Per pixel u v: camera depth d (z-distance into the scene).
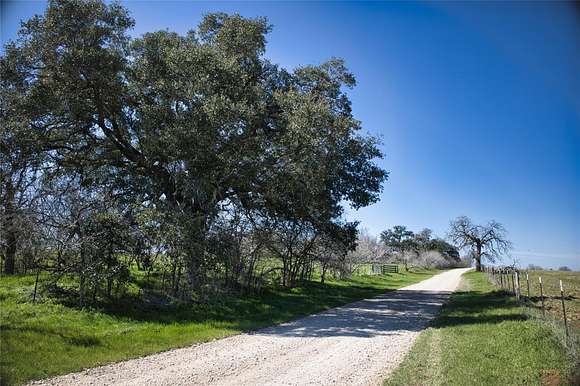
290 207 25.62
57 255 16.61
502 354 9.71
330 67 25.38
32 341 10.24
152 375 8.66
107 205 18.56
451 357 9.67
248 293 23.44
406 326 15.18
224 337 12.97
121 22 20.20
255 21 22.66
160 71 20.45
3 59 18.95
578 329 12.02
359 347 11.47
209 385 8.01
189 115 18.78
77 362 9.25
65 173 21.92
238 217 22.66
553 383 7.47
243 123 19.55
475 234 75.38
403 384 7.79
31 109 18.92
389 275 60.03
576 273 50.38
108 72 19.39
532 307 17.62
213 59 19.55
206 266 18.97
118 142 22.72
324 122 20.14
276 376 8.62
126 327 13.39
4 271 20.11
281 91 22.11
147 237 17.80
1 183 17.48
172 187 21.55
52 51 18.97
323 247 32.72
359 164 28.05
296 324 15.77
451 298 26.28
